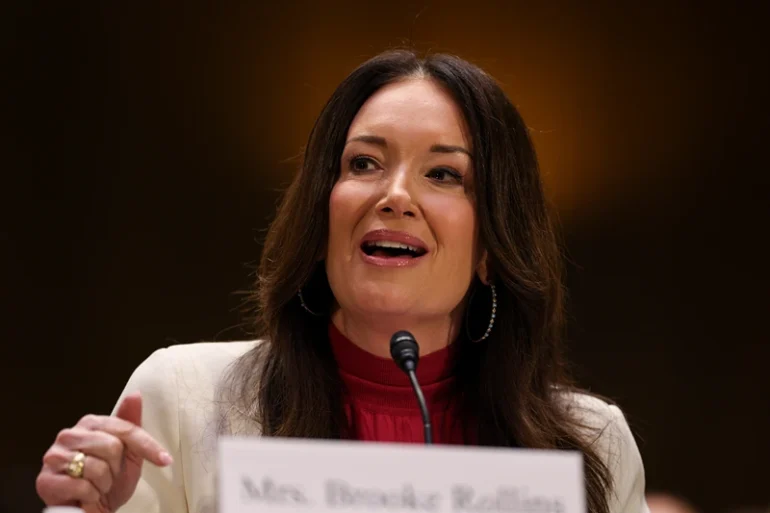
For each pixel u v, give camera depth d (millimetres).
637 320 15094
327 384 6520
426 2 14484
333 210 6234
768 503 15008
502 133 6586
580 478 4137
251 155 14570
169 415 6359
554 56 14727
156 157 14492
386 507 4004
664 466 15164
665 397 15141
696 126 14914
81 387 14367
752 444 15133
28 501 8797
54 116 14328
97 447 4805
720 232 15039
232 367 6680
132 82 14406
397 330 6309
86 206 14438
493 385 6762
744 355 15086
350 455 4031
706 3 14773
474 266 6535
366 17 14438
